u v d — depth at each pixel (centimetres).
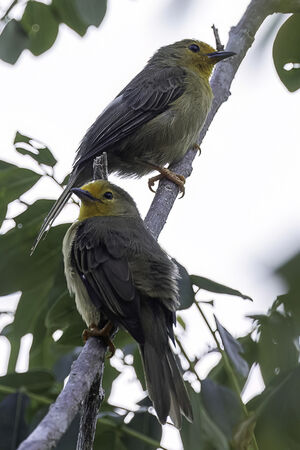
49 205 948
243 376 816
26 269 932
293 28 722
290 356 679
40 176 941
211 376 931
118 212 938
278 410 634
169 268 777
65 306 916
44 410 849
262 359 712
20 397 848
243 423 644
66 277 863
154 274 761
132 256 775
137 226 852
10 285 935
